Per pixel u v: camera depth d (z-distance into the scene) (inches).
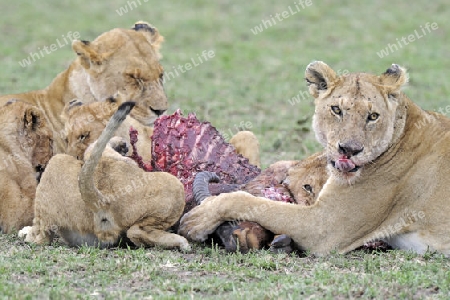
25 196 473.1
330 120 427.8
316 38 1306.6
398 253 429.4
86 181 403.2
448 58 1165.7
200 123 490.9
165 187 423.2
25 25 1349.7
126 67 561.0
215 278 373.7
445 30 1347.2
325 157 456.4
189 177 478.9
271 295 347.9
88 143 479.8
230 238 426.6
